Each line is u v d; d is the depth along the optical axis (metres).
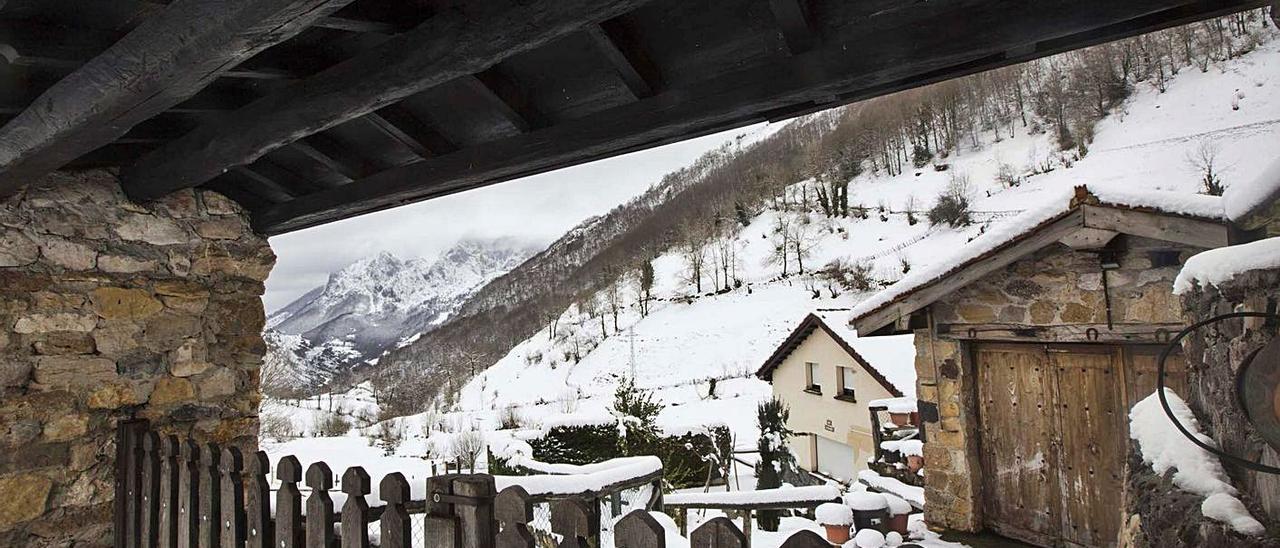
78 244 2.70
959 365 5.18
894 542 4.68
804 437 14.03
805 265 38.72
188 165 2.35
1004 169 41.28
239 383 3.16
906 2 1.59
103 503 2.68
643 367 31.14
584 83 2.19
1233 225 2.79
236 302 3.18
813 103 1.79
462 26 1.52
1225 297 1.96
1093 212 4.19
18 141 1.91
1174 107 38.12
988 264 4.73
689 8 1.86
